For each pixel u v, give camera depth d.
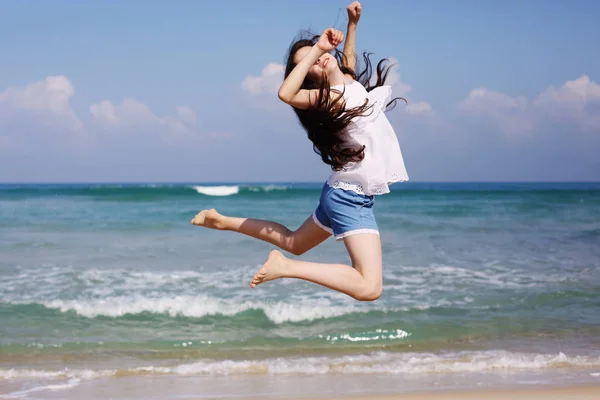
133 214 20.95
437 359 6.37
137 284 9.83
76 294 9.14
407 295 9.29
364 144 3.67
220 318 8.07
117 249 13.19
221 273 10.70
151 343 7.04
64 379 5.68
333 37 3.47
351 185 3.64
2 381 5.59
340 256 12.30
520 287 9.92
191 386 5.43
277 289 9.54
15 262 11.63
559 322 8.02
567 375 5.77
